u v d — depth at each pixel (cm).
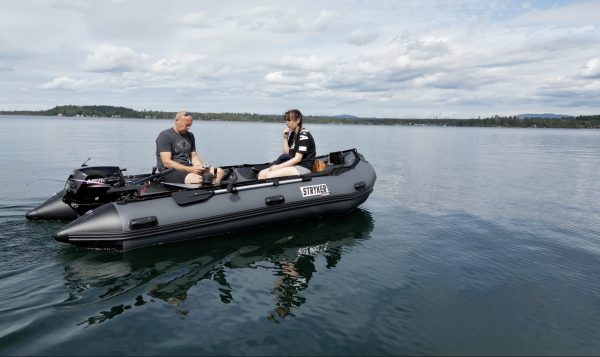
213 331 285
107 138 2486
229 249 459
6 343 260
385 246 484
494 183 991
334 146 2267
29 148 1692
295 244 484
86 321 292
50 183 836
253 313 312
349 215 631
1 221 522
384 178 1048
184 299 333
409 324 303
